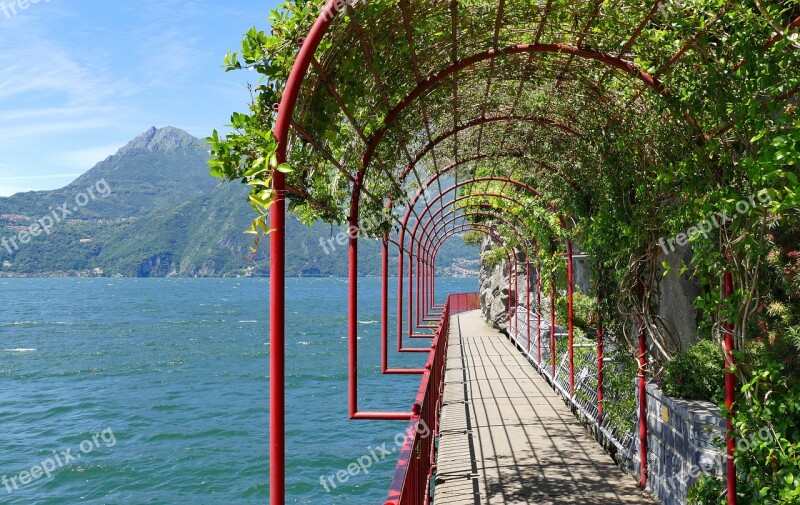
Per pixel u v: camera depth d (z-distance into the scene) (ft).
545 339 39.06
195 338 150.20
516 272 55.01
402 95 14.94
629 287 17.65
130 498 46.26
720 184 11.94
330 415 66.44
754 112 10.26
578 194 22.07
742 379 11.41
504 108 20.15
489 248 74.38
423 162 25.79
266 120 9.94
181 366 107.45
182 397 81.97
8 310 243.81
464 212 46.06
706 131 12.31
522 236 41.42
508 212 36.52
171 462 54.13
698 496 13.15
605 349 23.07
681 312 21.39
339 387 81.97
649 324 17.07
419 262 56.13
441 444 22.21
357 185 17.12
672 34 11.86
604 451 21.20
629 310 17.95
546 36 14.02
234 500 45.50
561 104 18.84
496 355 45.50
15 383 94.12
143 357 118.42
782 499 10.10
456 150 24.16
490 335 60.03
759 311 14.67
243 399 80.28
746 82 10.79
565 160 22.59
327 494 42.04
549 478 18.48
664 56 12.76
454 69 14.39
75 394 85.25
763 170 9.07
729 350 11.77
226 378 95.76
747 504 11.91
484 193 34.83
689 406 14.75
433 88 16.22
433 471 18.90
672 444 15.57
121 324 187.32
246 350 127.85
